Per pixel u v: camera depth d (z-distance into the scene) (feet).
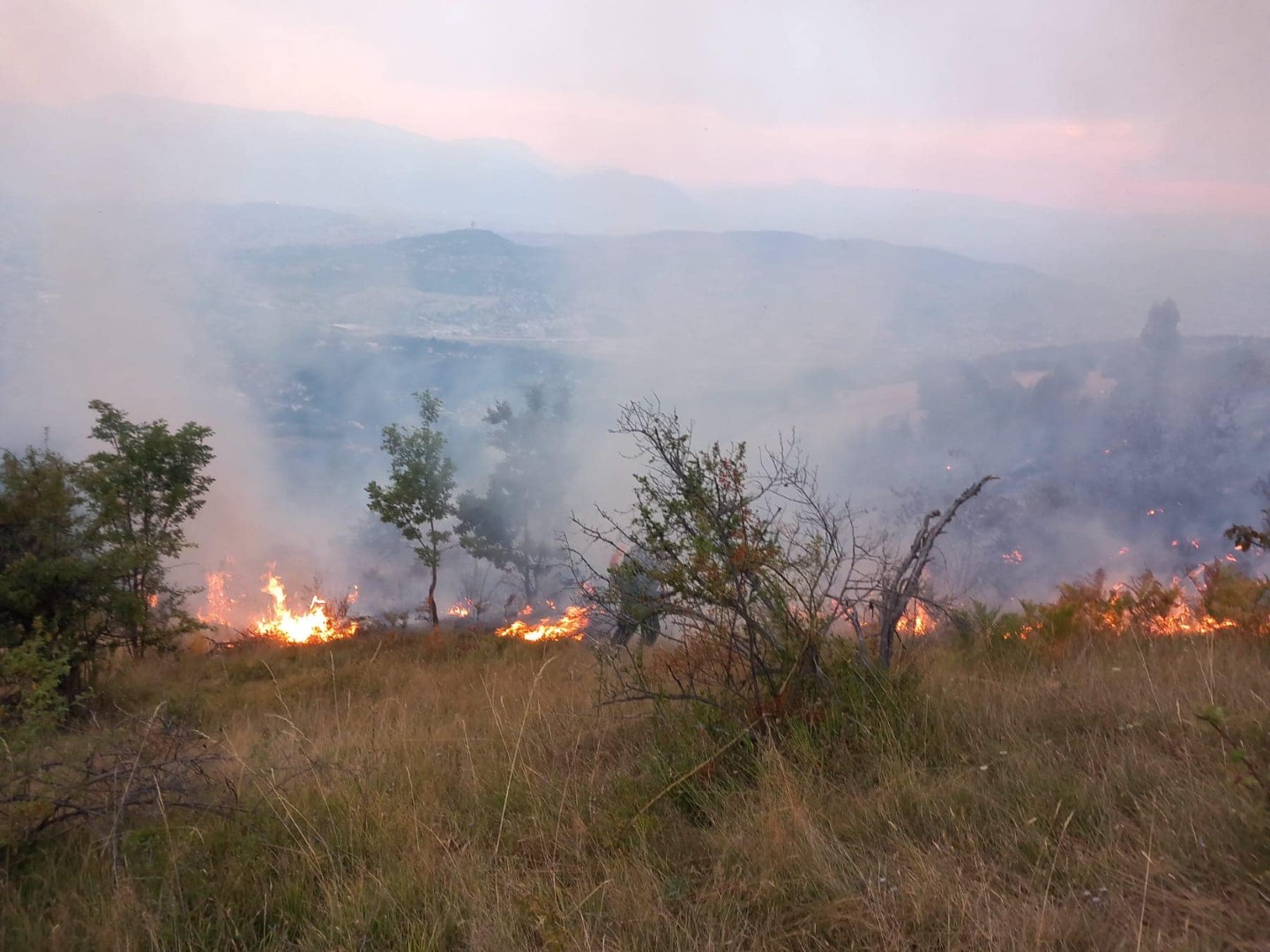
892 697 14.61
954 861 10.68
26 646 18.34
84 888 11.44
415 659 38.81
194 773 14.62
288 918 10.79
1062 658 21.18
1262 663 19.01
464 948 10.01
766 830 11.59
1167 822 10.91
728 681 14.99
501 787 14.02
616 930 9.93
